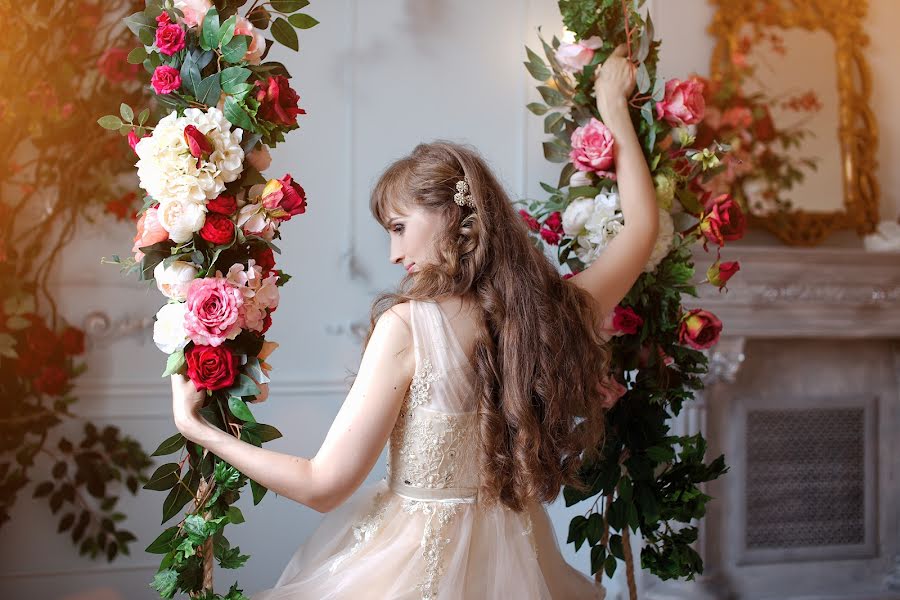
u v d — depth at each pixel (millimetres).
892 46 3574
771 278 3172
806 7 3436
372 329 1611
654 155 2156
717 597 3291
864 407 3598
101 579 2930
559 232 2365
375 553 1596
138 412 2947
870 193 3473
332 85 3080
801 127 3408
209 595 1632
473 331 1566
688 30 3365
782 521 3512
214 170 1586
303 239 3066
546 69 2363
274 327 3045
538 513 1812
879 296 3291
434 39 3178
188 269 1614
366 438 1482
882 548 3607
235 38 1620
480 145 3230
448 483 1579
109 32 2875
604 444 2168
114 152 2893
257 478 1494
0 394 2812
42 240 2854
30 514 2875
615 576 3283
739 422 3455
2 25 2748
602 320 1798
